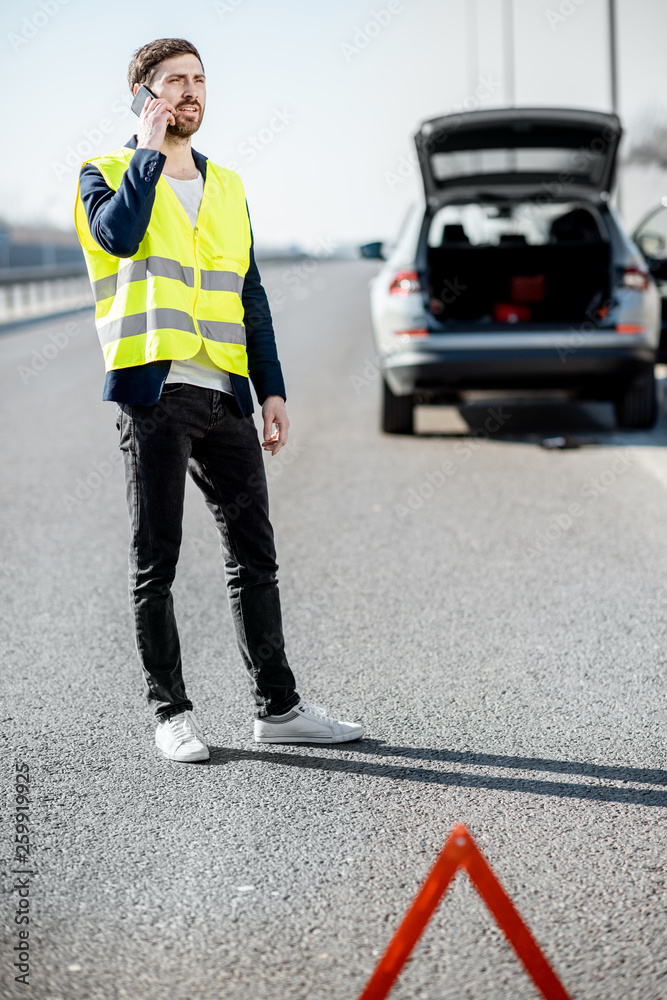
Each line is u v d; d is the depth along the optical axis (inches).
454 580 197.2
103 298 121.3
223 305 122.8
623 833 109.2
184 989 85.6
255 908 96.9
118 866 104.3
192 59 116.3
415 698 145.1
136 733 135.9
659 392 417.1
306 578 199.8
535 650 162.1
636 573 198.7
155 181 112.8
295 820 113.1
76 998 84.5
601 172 319.3
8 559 216.7
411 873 102.3
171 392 120.2
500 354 301.7
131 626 176.7
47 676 155.1
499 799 117.1
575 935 91.6
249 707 143.4
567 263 328.2
